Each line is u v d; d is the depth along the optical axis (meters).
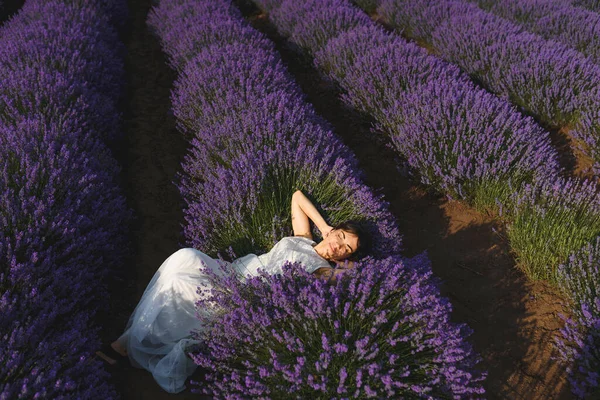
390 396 2.05
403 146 4.36
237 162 3.50
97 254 2.96
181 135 5.06
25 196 2.85
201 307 2.46
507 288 3.35
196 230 3.27
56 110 3.89
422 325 2.27
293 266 2.52
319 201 3.37
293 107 4.35
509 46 5.88
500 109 4.56
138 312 2.58
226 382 2.19
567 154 4.88
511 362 2.80
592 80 5.16
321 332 2.21
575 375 2.69
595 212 3.43
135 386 2.47
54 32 5.58
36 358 2.05
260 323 2.24
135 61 6.93
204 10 7.06
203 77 4.79
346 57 5.77
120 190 3.74
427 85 4.89
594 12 7.83
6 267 2.45
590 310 2.86
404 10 7.93
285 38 7.62
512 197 3.81
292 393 2.04
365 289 2.23
